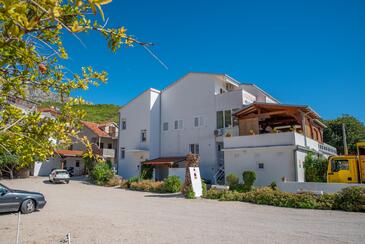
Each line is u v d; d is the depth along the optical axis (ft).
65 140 12.87
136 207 52.47
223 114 97.81
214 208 50.60
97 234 31.04
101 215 43.68
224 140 84.23
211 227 34.68
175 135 109.81
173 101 112.78
